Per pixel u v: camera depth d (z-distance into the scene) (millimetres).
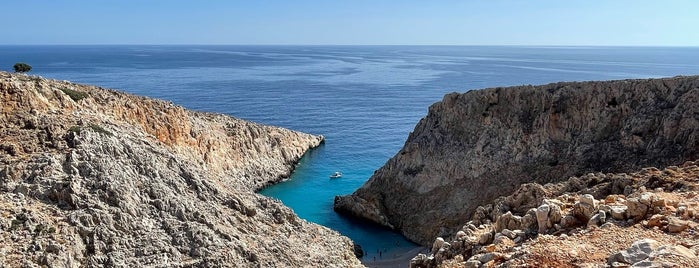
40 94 55031
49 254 34812
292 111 177500
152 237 41281
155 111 76375
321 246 55844
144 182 47750
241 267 42250
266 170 99062
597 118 67812
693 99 59719
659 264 17047
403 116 171125
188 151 79438
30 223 37031
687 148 56719
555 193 43125
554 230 26234
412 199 77062
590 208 25812
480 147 75375
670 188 34125
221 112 170500
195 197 51531
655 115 62281
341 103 198375
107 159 46906
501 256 23547
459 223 68000
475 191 71500
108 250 38438
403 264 61031
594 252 20750
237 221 51188
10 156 43844
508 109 76562
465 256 29609
